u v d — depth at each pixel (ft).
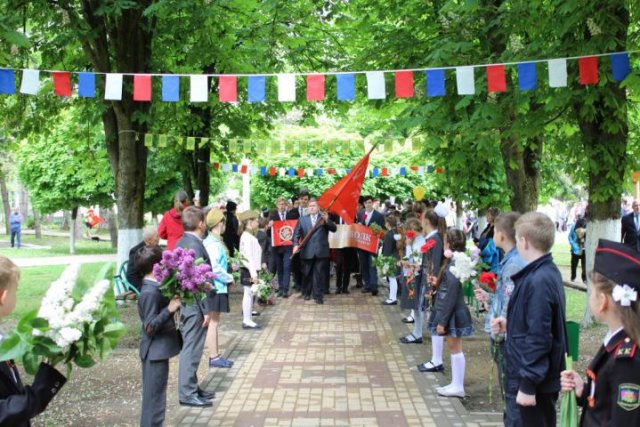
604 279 8.74
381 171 72.13
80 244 110.73
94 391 23.08
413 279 29.99
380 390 22.82
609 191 29.22
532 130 28.99
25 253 88.12
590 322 31.68
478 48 33.22
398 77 26.18
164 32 43.24
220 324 36.17
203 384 23.66
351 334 33.17
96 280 9.97
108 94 26.73
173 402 21.67
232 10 43.83
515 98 28.94
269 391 22.76
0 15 33.99
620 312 8.48
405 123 33.12
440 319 21.59
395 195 81.97
